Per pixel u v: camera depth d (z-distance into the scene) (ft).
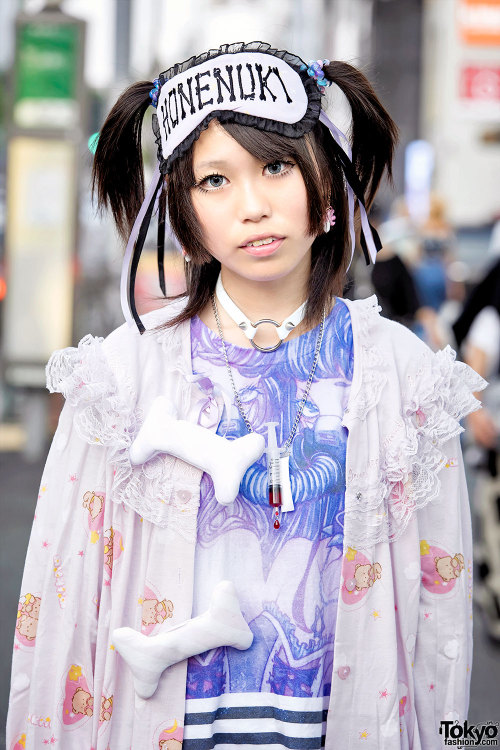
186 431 5.93
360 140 6.67
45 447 26.55
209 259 6.11
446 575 6.46
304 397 6.22
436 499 6.48
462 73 36.45
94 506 6.28
